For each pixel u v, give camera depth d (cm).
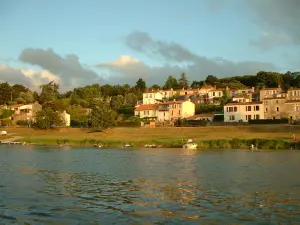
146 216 2427
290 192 3222
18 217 2402
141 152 7856
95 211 2556
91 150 8531
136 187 3497
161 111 16388
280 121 12219
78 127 14675
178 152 7794
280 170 4709
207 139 10031
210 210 2577
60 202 2830
